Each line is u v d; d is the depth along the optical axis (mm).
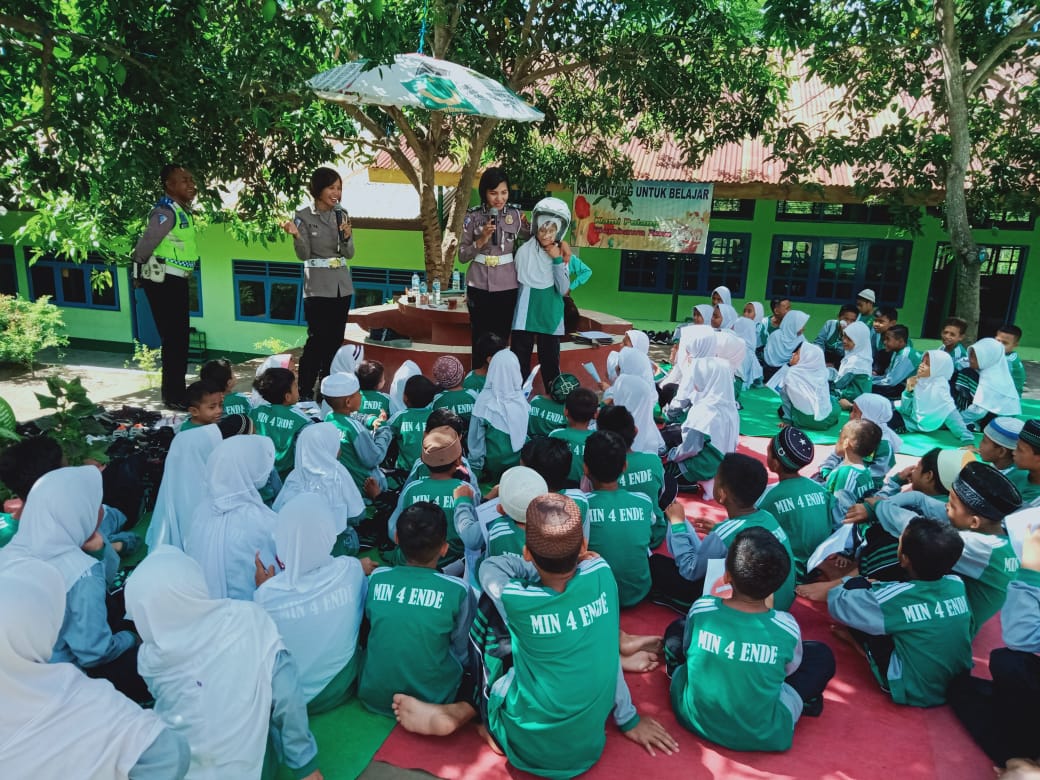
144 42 4629
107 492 3854
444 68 5211
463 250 5176
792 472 3494
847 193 9664
